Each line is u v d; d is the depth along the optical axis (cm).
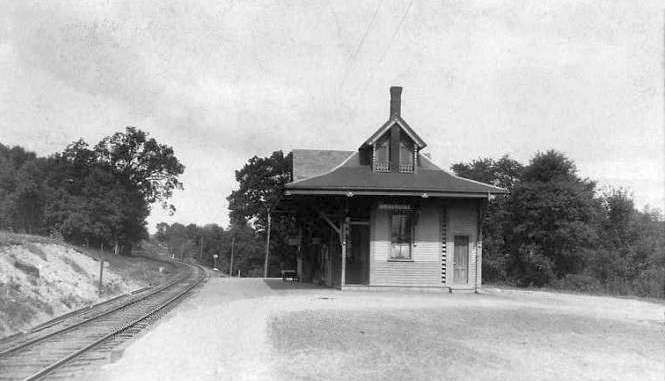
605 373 1086
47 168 7969
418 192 2647
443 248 2797
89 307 2358
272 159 6988
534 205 4822
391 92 3064
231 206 7069
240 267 11906
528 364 1131
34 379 1001
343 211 2758
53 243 3431
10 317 1681
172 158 8550
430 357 1159
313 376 1000
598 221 5188
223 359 1144
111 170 8150
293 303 2070
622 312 2081
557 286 4572
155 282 4578
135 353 1235
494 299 2419
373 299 2258
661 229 5838
